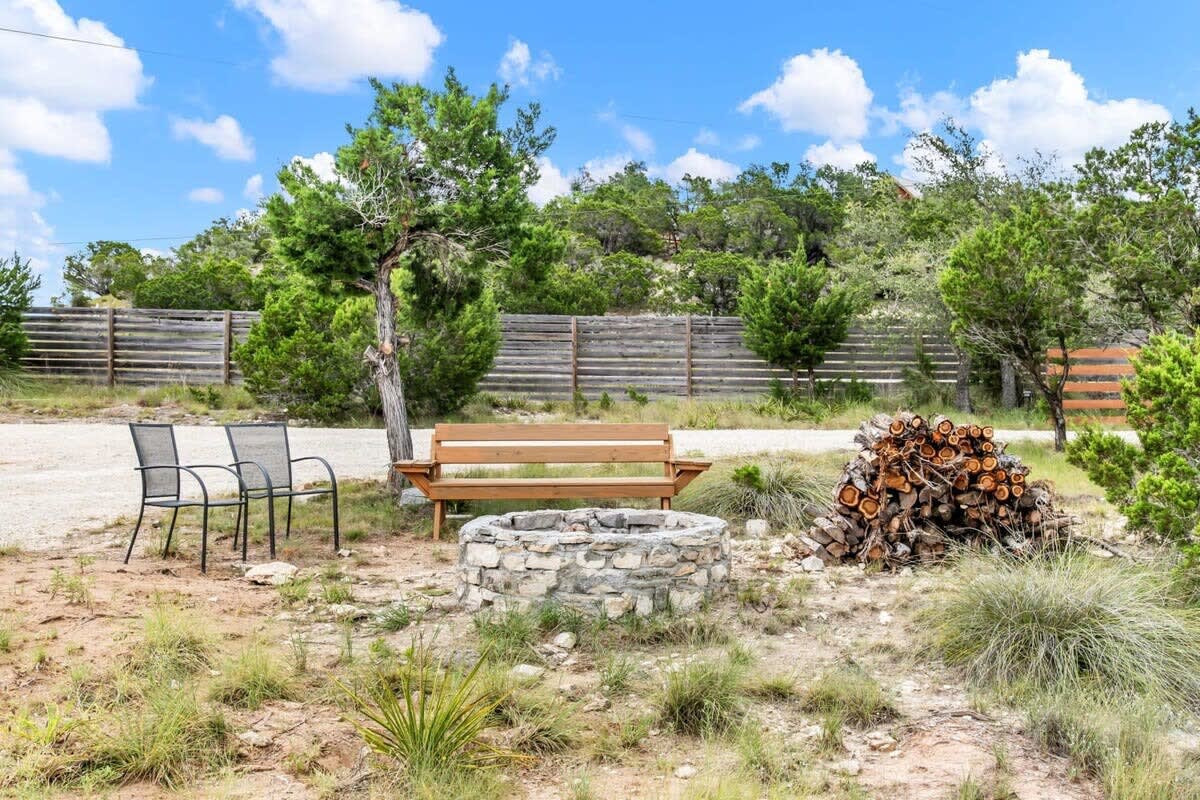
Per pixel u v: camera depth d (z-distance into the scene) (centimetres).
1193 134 1195
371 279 928
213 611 491
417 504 853
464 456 785
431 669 402
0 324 1947
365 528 759
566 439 805
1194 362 571
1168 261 1180
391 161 870
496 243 919
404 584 591
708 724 354
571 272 3497
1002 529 646
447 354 1733
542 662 437
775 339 1950
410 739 315
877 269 2269
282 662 405
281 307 1728
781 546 702
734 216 5919
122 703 353
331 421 1712
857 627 505
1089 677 402
